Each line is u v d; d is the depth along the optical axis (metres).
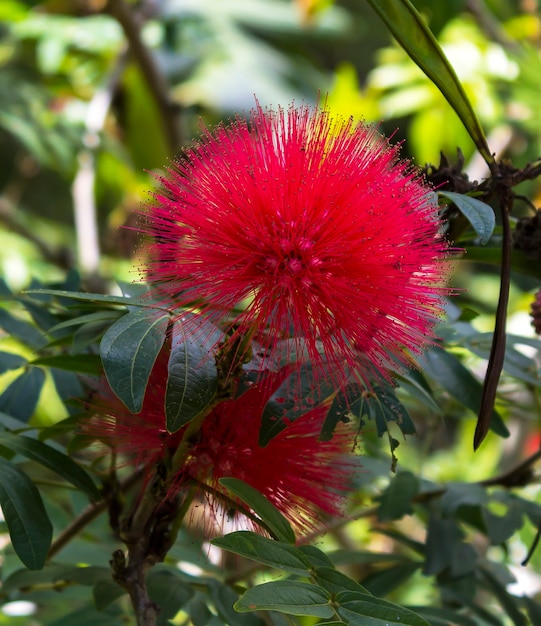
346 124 0.45
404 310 0.44
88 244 0.87
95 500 0.47
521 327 0.79
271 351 0.44
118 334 0.43
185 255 0.44
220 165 0.44
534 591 0.70
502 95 0.95
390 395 0.47
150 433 0.46
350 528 0.77
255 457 0.46
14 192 1.57
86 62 1.08
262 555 0.43
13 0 1.05
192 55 1.11
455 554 0.54
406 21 0.45
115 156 0.97
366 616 0.42
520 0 1.19
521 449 0.77
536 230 0.48
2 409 0.51
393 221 0.44
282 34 1.24
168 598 0.48
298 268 0.43
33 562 0.44
